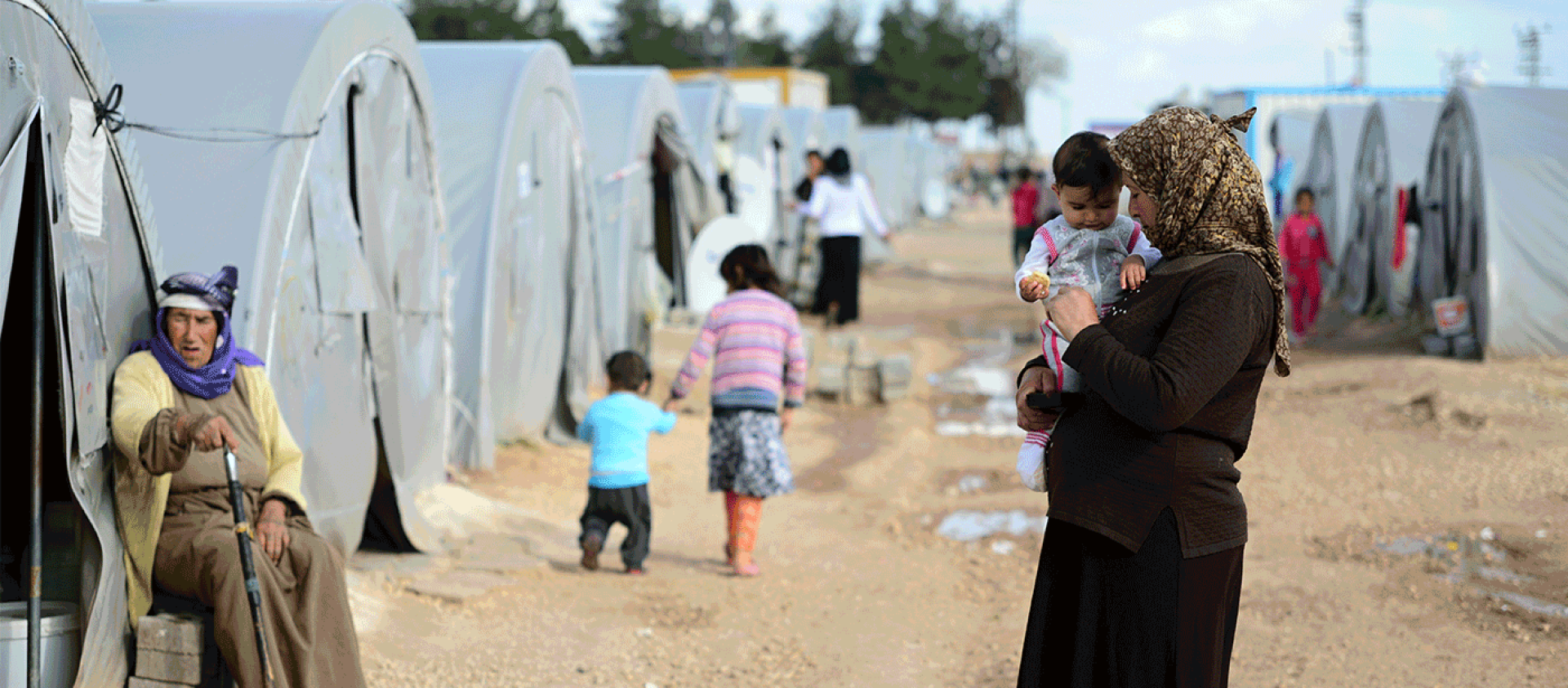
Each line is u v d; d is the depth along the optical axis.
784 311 7.43
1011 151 98.62
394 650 5.52
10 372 4.62
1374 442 9.44
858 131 34.03
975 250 35.22
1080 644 3.07
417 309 7.87
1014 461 10.42
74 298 4.16
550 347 10.75
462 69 10.10
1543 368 11.73
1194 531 3.01
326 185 6.46
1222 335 2.87
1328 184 18.97
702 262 16.27
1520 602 5.95
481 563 7.00
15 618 4.28
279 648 4.34
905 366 13.07
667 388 12.92
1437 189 14.16
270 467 4.75
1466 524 7.26
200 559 4.34
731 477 7.30
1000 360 15.88
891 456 10.63
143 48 6.24
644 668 5.56
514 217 9.88
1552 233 12.23
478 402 9.22
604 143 13.52
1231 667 5.38
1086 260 3.24
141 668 4.36
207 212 5.74
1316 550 7.13
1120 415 3.05
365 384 6.94
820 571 7.42
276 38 6.29
